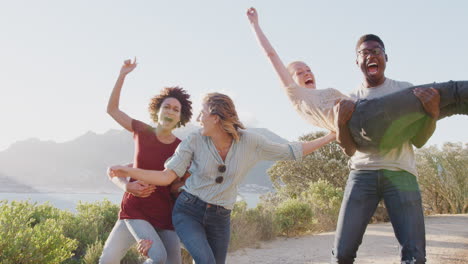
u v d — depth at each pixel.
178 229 2.91
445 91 2.26
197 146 2.97
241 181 3.07
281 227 13.13
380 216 17.14
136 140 3.84
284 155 3.05
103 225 8.45
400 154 2.74
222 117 2.87
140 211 3.50
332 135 3.16
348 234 2.84
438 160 24.42
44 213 7.78
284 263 8.32
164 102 3.77
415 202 2.70
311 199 17.28
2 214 4.75
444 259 7.82
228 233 3.04
